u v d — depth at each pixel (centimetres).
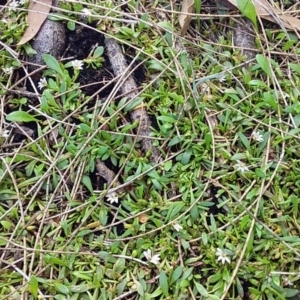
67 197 49
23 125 52
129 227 47
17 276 45
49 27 55
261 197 48
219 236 46
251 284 46
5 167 49
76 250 46
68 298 44
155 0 58
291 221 48
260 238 46
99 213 48
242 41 57
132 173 50
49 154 50
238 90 53
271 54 56
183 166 49
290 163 50
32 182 49
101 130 50
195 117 51
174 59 53
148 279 45
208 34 57
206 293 44
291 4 60
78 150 50
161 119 50
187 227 47
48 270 46
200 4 56
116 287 45
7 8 56
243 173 49
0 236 46
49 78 54
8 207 48
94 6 54
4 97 52
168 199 48
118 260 46
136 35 54
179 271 45
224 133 51
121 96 53
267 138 50
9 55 54
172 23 56
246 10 53
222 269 45
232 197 48
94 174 50
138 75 54
